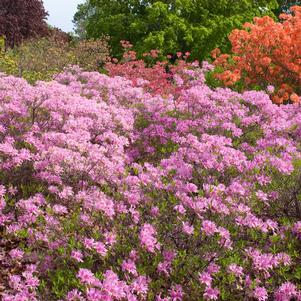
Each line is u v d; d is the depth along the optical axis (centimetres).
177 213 484
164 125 813
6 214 514
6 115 635
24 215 489
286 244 500
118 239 457
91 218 473
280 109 823
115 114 746
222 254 459
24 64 1495
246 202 537
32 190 558
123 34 2442
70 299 378
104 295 378
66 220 487
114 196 534
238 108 848
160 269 432
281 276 464
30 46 2002
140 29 2345
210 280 414
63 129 626
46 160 549
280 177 602
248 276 431
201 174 590
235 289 432
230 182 583
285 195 575
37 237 463
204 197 507
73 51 1936
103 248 424
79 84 947
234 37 1300
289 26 1260
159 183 536
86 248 447
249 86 1302
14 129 620
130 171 635
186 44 2348
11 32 2542
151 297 414
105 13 2533
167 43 2258
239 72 1273
